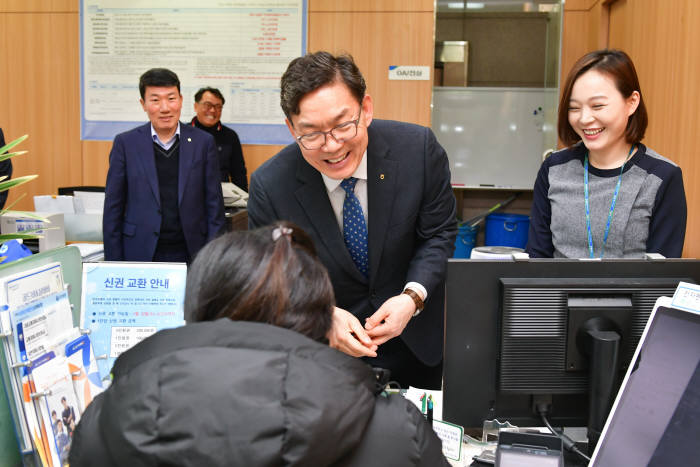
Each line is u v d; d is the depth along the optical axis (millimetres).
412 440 740
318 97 1292
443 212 1753
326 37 4934
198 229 3201
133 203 3109
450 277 1224
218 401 617
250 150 5047
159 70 3068
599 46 4672
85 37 5051
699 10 2939
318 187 1638
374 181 1632
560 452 1061
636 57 3924
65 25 5098
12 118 5223
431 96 4934
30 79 5176
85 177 5199
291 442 614
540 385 1211
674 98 3250
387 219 1651
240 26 4941
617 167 1718
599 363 1144
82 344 1237
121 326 1327
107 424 655
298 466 615
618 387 1193
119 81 5070
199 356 650
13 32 5156
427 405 1294
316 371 653
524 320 1187
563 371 1204
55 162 5219
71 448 753
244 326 682
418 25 4879
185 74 5016
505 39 5973
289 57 4941
